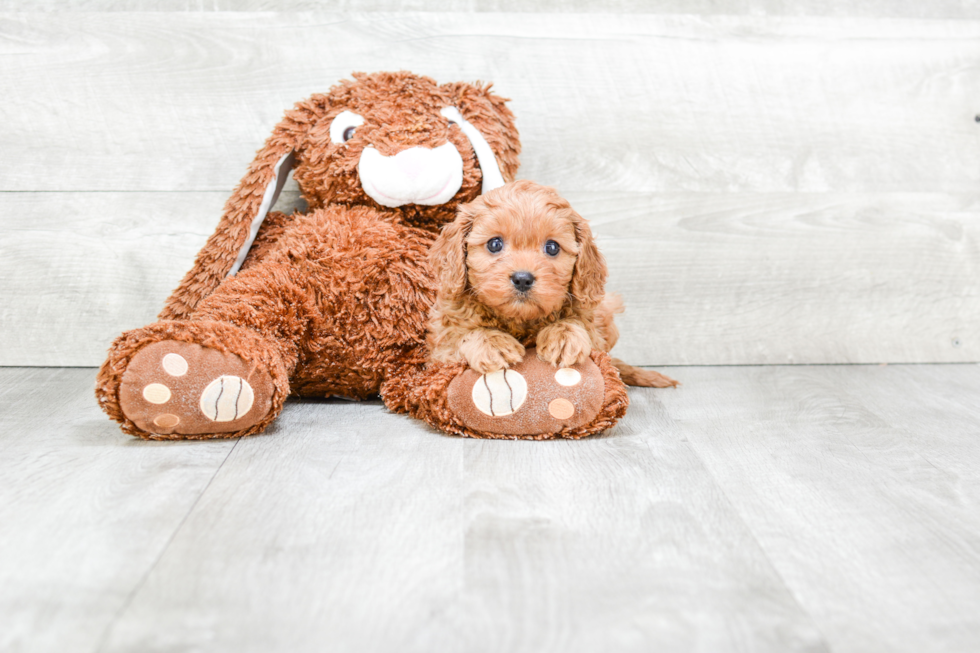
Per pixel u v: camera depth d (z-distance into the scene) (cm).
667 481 114
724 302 182
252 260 153
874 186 181
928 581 89
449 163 143
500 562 90
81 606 80
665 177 176
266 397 125
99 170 168
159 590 83
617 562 91
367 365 143
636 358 183
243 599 82
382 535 96
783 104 176
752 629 79
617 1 171
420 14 168
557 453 124
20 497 104
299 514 101
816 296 184
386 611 80
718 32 173
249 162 170
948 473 120
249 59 166
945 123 180
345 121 147
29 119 165
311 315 139
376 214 147
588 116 173
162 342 119
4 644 74
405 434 132
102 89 165
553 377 126
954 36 178
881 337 187
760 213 179
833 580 89
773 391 163
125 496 105
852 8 176
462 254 127
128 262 171
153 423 121
